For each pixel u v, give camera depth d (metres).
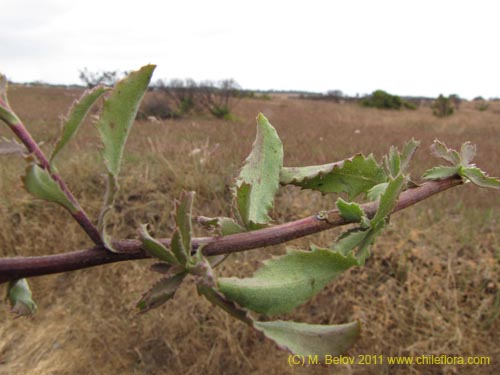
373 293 3.71
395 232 3.99
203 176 4.74
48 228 4.23
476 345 3.26
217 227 0.52
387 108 21.09
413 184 0.63
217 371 3.52
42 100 15.98
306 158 5.89
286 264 0.47
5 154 0.39
